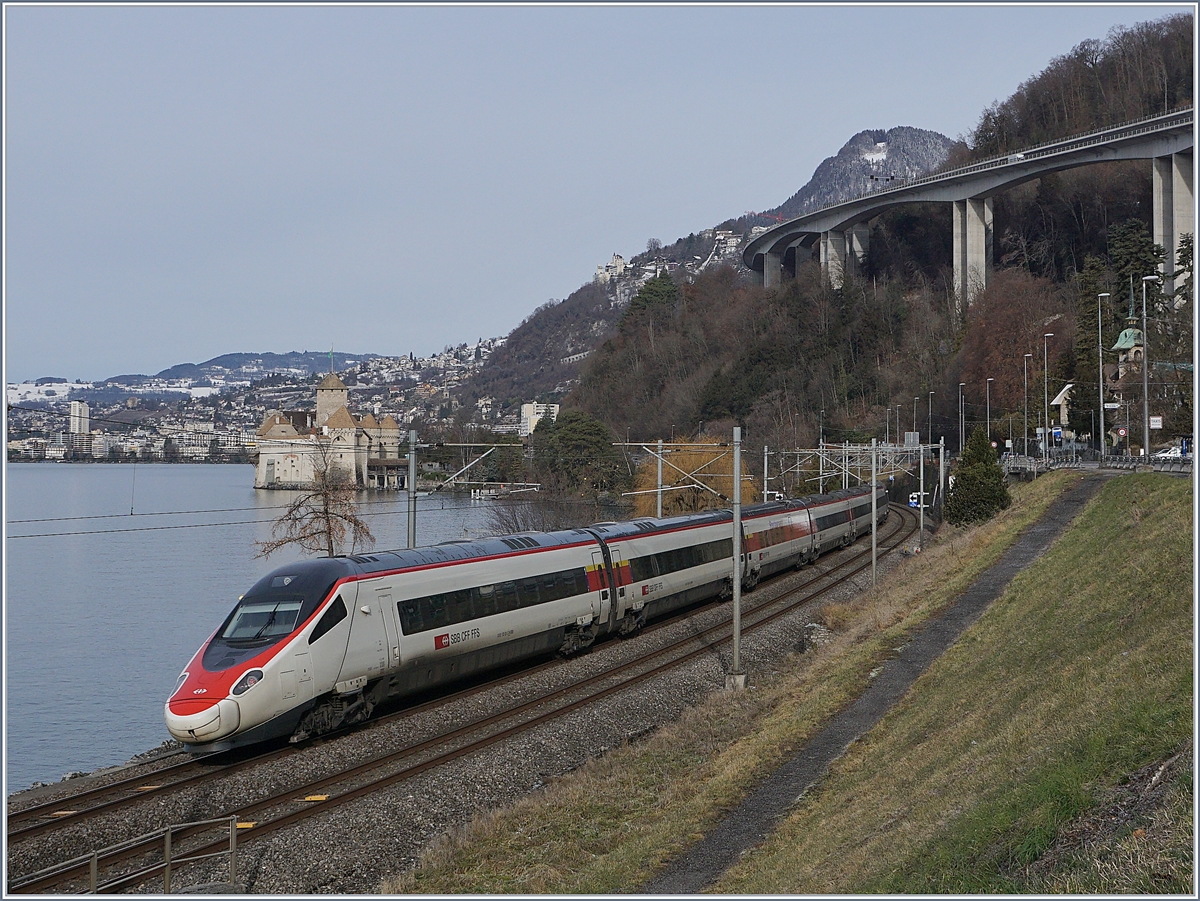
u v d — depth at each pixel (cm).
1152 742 1391
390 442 10812
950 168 17788
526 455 8138
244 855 1723
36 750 3759
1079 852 1203
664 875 1653
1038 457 8431
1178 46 14738
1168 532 2720
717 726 2634
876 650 3125
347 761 2259
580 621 3391
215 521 10138
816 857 1595
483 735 2505
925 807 1603
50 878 1605
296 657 2298
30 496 10931
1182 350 7012
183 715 2139
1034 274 15450
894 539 7075
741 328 15850
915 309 14800
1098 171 15162
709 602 4594
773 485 8575
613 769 2289
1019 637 2619
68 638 5391
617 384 16488
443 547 2980
